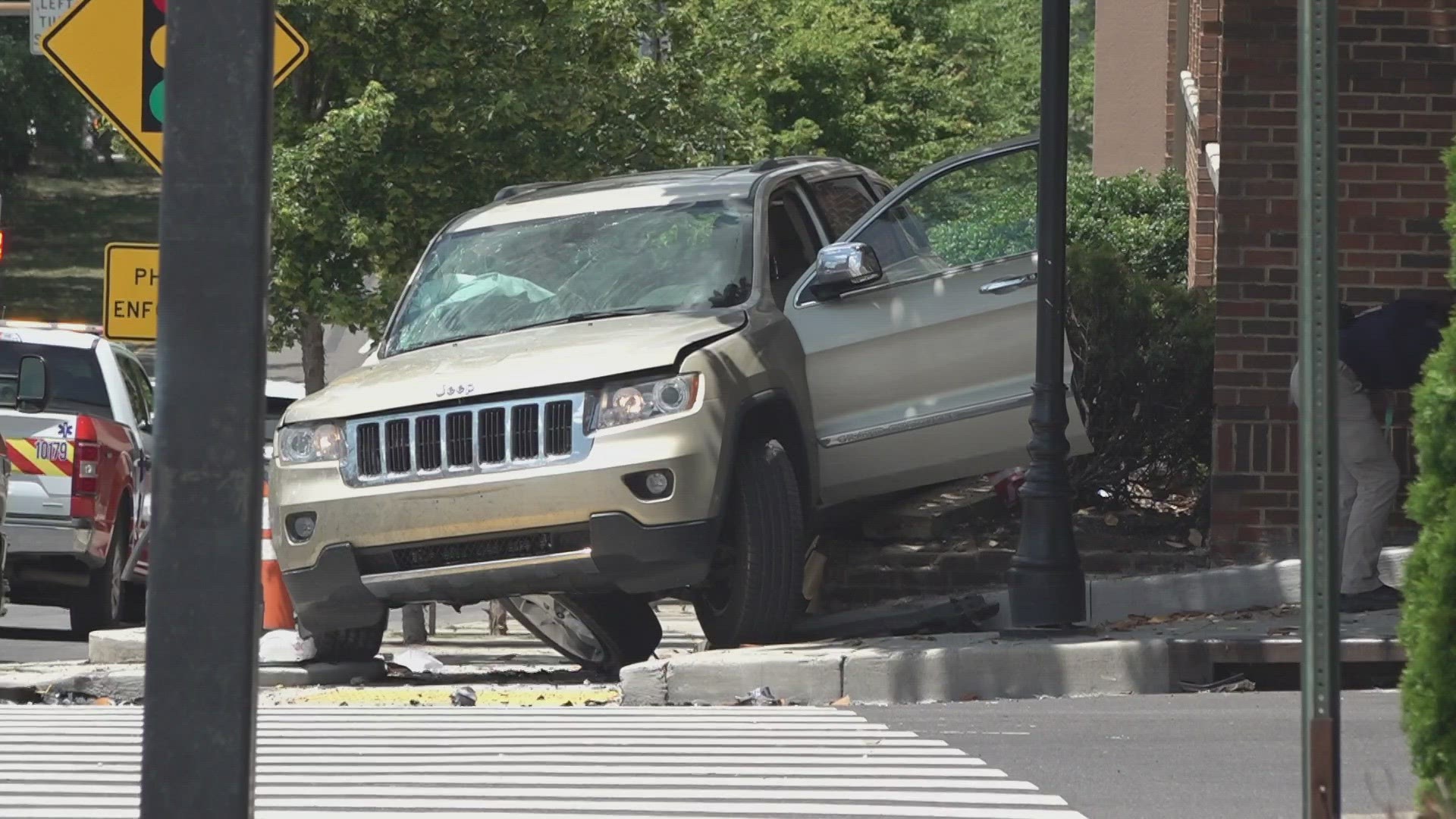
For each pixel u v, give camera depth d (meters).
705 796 15.62
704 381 21.95
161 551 8.35
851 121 98.62
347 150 44.34
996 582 27.03
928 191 24.73
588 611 27.14
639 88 48.44
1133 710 19.78
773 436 23.66
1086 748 17.61
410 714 21.06
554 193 26.88
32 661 34.50
